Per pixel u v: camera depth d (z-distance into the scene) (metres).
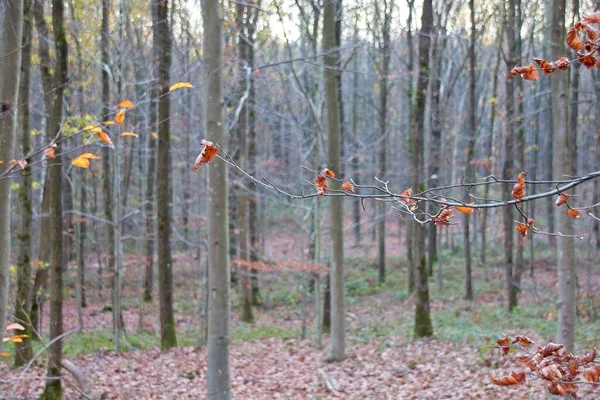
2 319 4.83
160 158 13.49
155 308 20.36
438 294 20.98
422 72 13.60
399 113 28.92
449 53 22.94
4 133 4.76
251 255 19.97
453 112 24.64
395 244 32.75
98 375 11.20
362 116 31.02
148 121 14.06
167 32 12.70
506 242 16.25
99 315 18.80
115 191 14.33
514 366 9.88
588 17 2.63
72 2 13.64
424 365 11.22
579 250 18.55
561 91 7.43
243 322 19.02
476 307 17.55
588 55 2.69
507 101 17.50
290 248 22.69
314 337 16.27
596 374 2.84
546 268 23.11
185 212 19.98
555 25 7.40
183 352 13.49
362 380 11.06
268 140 24.89
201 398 10.31
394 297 21.86
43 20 10.80
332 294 12.80
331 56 12.13
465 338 12.45
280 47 21.02
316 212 14.54
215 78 8.05
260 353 14.23
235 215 19.88
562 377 2.91
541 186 24.70
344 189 3.31
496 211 28.94
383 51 19.31
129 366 12.17
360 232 31.34
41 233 13.42
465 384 9.61
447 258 28.05
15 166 4.19
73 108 14.07
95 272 23.67
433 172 17.44
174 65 16.00
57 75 8.07
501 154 23.62
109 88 14.88
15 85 4.84
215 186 8.16
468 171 18.86
